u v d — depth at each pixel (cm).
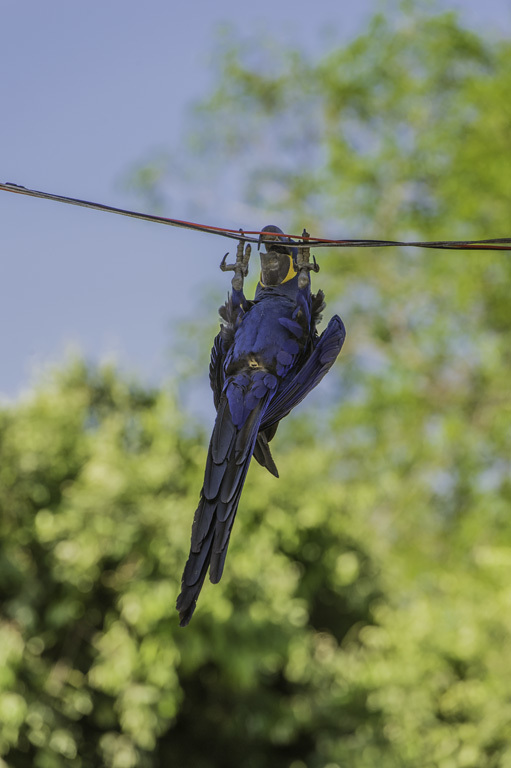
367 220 2756
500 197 2356
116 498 1443
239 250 534
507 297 2419
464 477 2527
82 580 1414
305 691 1612
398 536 2530
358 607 1719
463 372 2631
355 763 1577
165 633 1409
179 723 1606
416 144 2680
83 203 570
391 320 2723
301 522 1597
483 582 1700
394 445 2645
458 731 1539
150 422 1582
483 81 2584
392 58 2762
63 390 1752
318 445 2756
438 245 570
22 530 1426
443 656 1574
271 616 1484
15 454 1453
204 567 456
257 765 1642
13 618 1389
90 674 1414
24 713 1336
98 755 1463
